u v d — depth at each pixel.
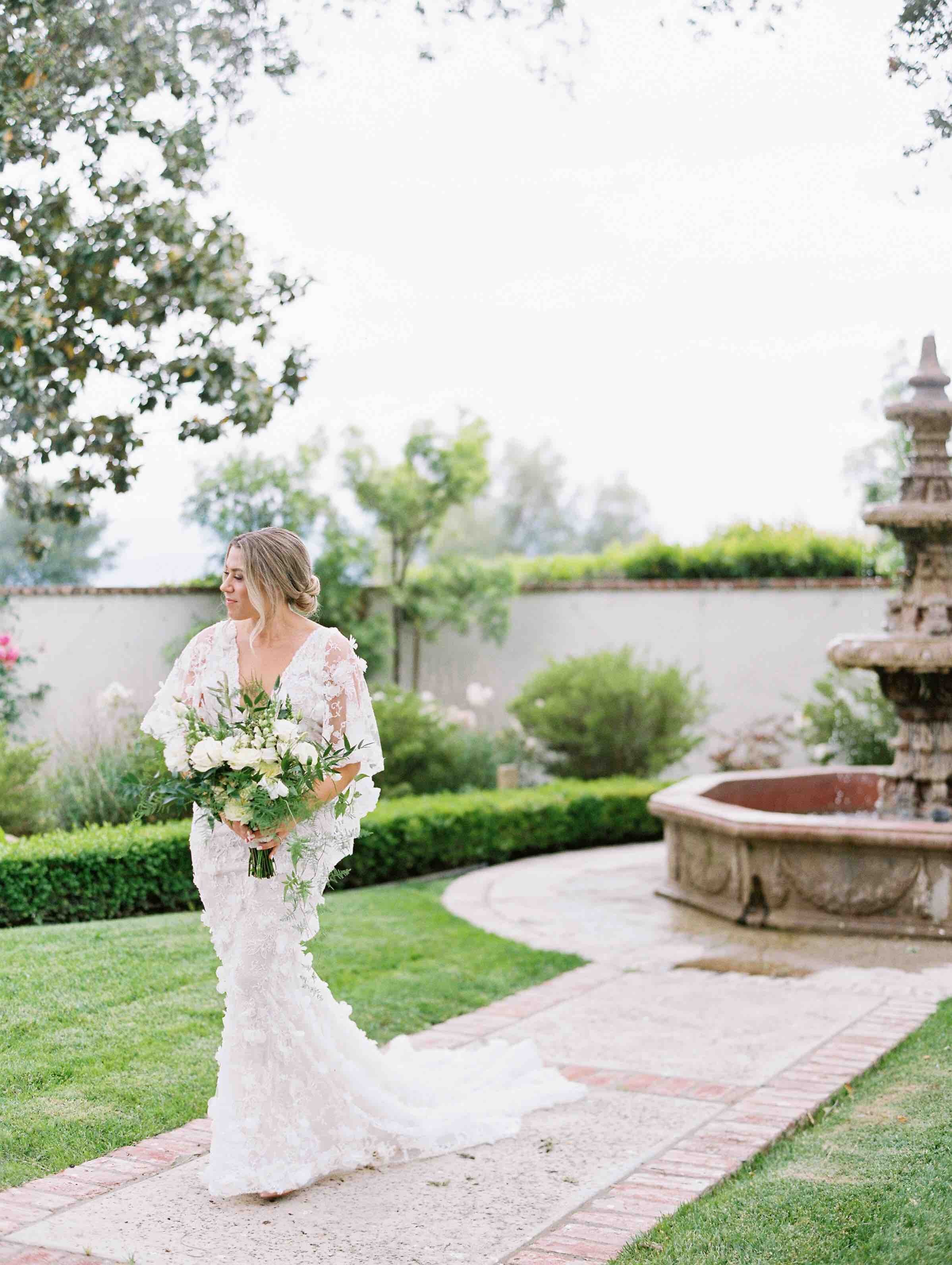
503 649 14.92
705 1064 4.89
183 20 6.18
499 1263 3.20
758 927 7.42
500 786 11.03
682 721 12.56
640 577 15.63
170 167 6.57
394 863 8.96
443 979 6.07
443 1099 4.22
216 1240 3.33
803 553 14.63
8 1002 5.06
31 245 6.69
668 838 8.52
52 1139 3.93
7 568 21.42
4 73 6.21
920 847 7.07
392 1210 3.54
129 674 11.58
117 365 7.04
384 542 14.84
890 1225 3.33
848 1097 4.52
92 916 7.02
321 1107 3.74
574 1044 5.18
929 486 7.74
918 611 7.85
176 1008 5.20
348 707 3.74
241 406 7.04
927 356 7.74
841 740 12.34
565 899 8.21
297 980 3.70
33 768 8.74
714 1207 3.51
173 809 8.57
